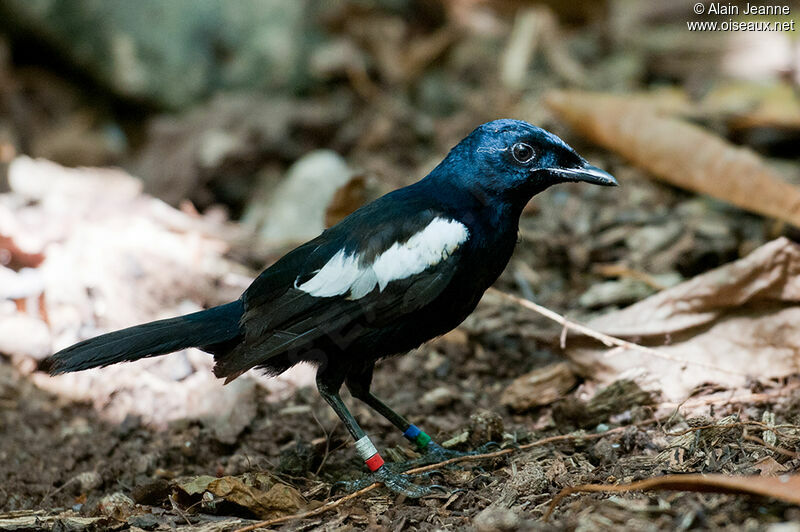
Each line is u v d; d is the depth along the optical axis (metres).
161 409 9.68
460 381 10.09
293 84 15.73
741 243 11.30
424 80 15.98
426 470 7.94
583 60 16.16
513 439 8.55
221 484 7.51
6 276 11.05
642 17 16.86
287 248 12.48
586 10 17.09
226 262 12.09
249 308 7.71
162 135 14.66
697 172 11.69
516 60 15.97
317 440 8.83
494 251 7.89
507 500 7.21
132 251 11.90
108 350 7.63
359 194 11.15
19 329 10.55
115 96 16.00
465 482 7.78
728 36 15.80
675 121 12.17
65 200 13.07
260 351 7.50
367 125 15.01
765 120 13.13
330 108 15.30
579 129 13.28
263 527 7.21
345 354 7.84
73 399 10.00
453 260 7.61
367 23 16.30
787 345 8.83
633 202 12.41
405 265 7.56
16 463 8.91
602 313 10.65
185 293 11.36
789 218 10.80
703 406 8.56
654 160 12.18
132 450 9.11
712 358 8.98
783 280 8.85
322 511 7.36
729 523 6.12
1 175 13.39
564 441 8.34
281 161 14.52
